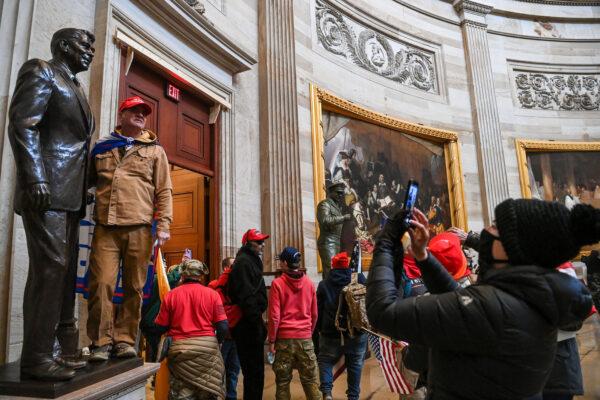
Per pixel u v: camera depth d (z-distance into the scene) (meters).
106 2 4.36
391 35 10.47
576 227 1.22
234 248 6.05
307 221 7.31
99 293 2.65
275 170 6.83
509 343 1.16
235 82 6.58
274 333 3.61
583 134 12.42
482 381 1.21
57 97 2.35
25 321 2.22
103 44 4.29
